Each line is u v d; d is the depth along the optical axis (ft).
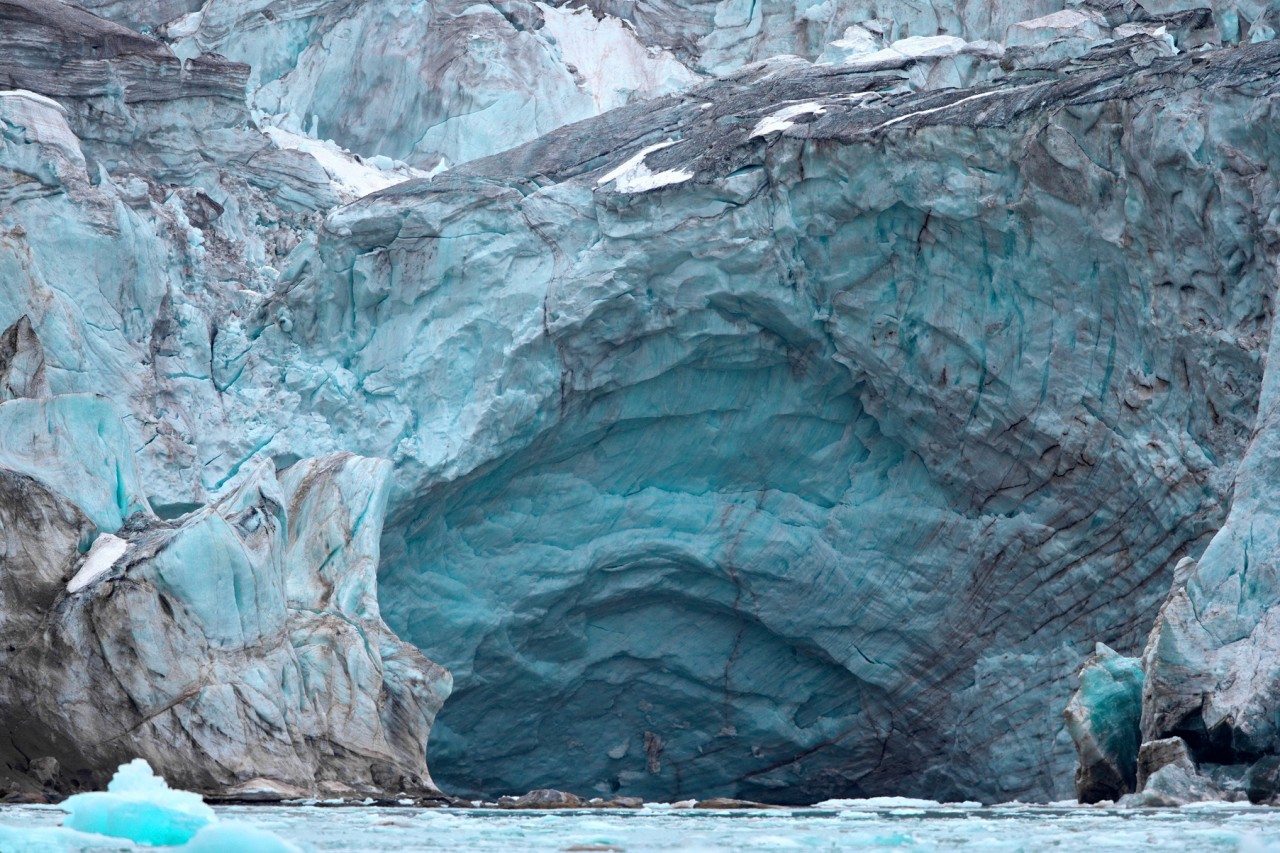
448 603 320.09
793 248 300.20
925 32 451.53
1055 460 290.56
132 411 295.89
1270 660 187.93
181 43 467.52
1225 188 242.99
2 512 234.58
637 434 326.03
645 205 301.84
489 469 311.27
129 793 95.04
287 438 309.42
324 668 245.65
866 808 202.90
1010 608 310.45
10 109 304.50
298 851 84.69
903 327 299.58
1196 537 263.70
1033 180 269.23
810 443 327.26
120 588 226.79
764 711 351.25
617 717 354.33
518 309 306.55
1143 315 265.54
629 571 333.62
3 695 228.22
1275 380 213.66
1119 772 209.36
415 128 440.45
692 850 98.02
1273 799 177.99
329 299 317.42
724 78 352.69
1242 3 334.44
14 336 260.83
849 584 329.31
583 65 465.88
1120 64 284.00
